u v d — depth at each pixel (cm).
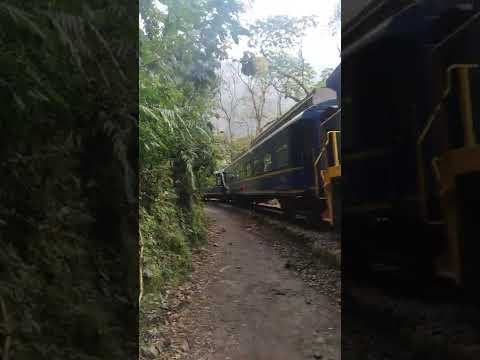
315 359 230
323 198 689
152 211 429
